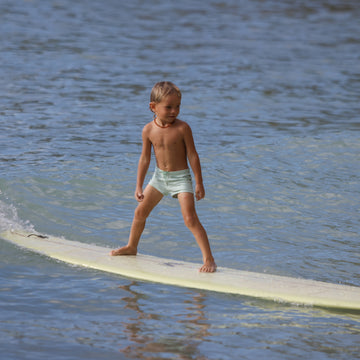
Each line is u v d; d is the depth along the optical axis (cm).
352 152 3669
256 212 2722
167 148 2052
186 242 2402
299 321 1705
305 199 2886
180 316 1702
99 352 1459
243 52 7838
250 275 2045
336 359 1473
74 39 8212
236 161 3459
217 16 11106
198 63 7000
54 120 4412
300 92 5700
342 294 1906
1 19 9531
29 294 1819
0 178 2994
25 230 2441
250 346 1524
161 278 2005
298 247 2352
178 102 2020
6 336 1524
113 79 6006
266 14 11538
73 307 1733
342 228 2558
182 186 2083
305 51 8044
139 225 2186
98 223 2580
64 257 2173
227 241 2400
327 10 12238
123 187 3003
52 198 2811
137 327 1611
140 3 12306
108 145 3794
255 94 5559
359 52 8069
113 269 2075
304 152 3666
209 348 1503
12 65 6431
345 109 5038
